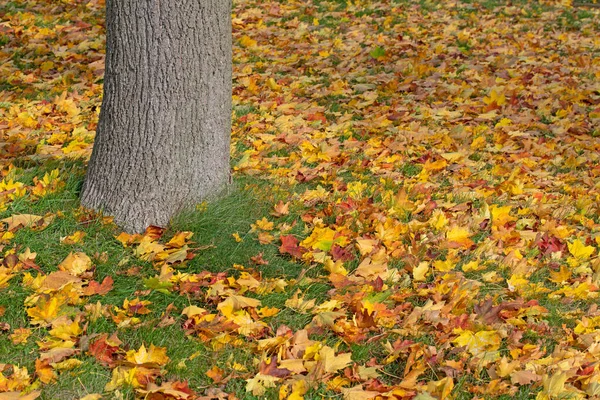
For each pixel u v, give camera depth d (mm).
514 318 3918
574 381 3479
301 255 4332
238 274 4188
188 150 4480
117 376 3244
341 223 4699
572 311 4082
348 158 5789
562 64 8539
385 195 5109
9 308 3680
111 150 4441
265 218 4598
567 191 5551
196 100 4434
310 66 8195
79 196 4641
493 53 8875
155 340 3574
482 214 4941
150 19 4262
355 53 8594
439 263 4320
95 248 4227
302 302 3906
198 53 4375
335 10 10445
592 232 4945
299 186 5309
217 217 4531
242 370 3416
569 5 11172
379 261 4324
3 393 3029
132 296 3906
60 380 3246
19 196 4637
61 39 8516
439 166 5770
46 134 6016
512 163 6000
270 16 10016
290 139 6129
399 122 6711
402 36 9383
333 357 3441
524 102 7289
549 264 4527
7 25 8812
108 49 4406
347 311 3934
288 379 3355
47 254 4137
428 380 3479
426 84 7652
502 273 4418
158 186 4438
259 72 7980
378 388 3322
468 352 3635
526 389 3434
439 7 10781
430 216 4938
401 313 3918
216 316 3729
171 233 4434
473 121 6848
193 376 3389
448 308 3912
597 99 7477
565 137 6578
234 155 5703
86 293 3826
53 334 3486
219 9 4422
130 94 4340
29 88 7113
